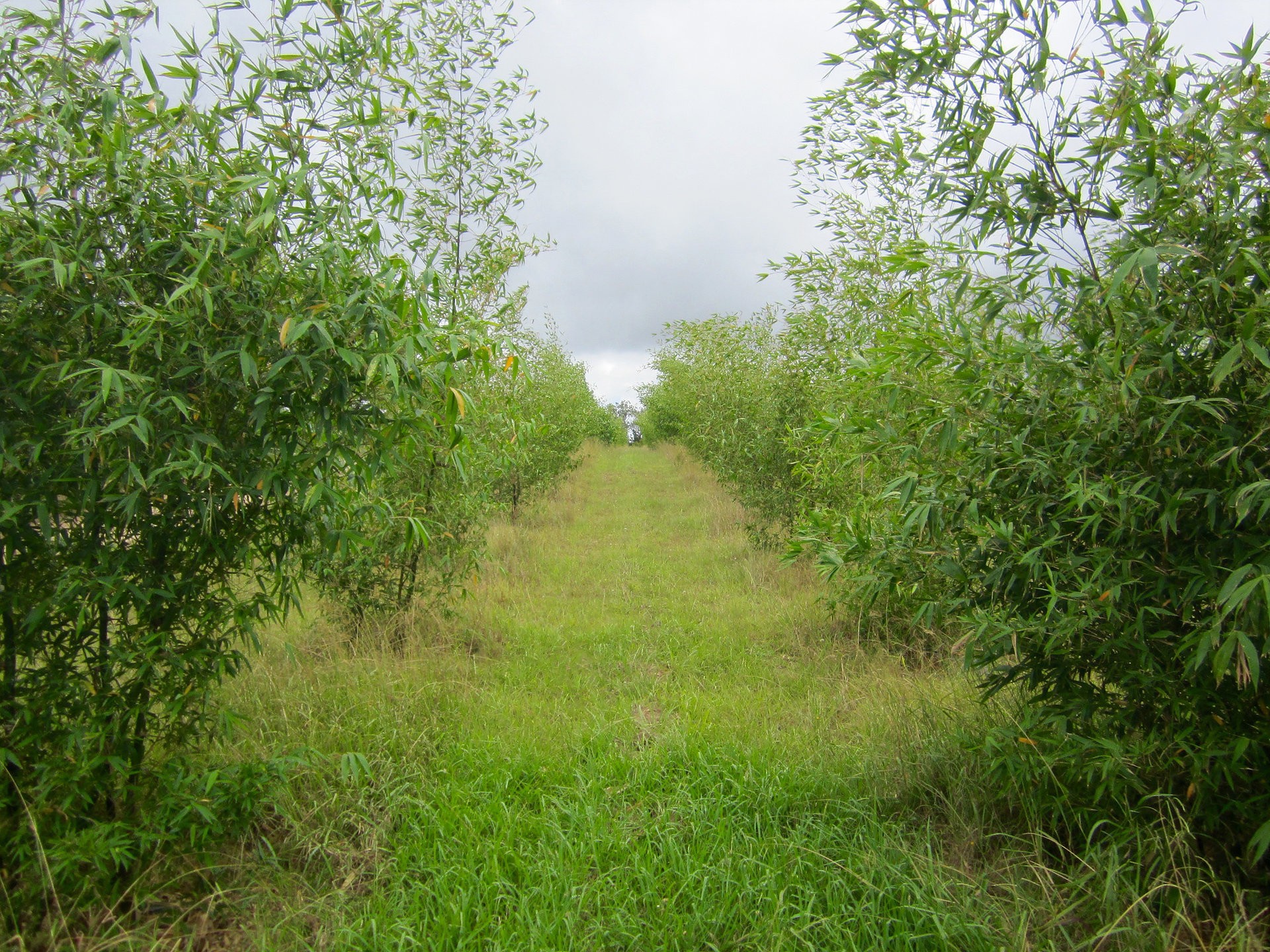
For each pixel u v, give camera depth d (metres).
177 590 2.78
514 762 3.78
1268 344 2.21
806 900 2.71
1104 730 2.78
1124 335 2.49
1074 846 2.89
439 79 5.29
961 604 2.94
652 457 30.19
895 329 3.17
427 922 2.66
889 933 2.58
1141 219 2.45
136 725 2.80
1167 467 2.45
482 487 5.70
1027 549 2.69
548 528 11.73
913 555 3.06
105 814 2.80
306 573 3.21
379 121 2.94
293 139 2.88
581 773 3.71
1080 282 2.55
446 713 4.34
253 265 2.67
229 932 2.65
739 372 9.41
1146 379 2.42
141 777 2.85
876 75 2.97
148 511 2.59
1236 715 2.42
